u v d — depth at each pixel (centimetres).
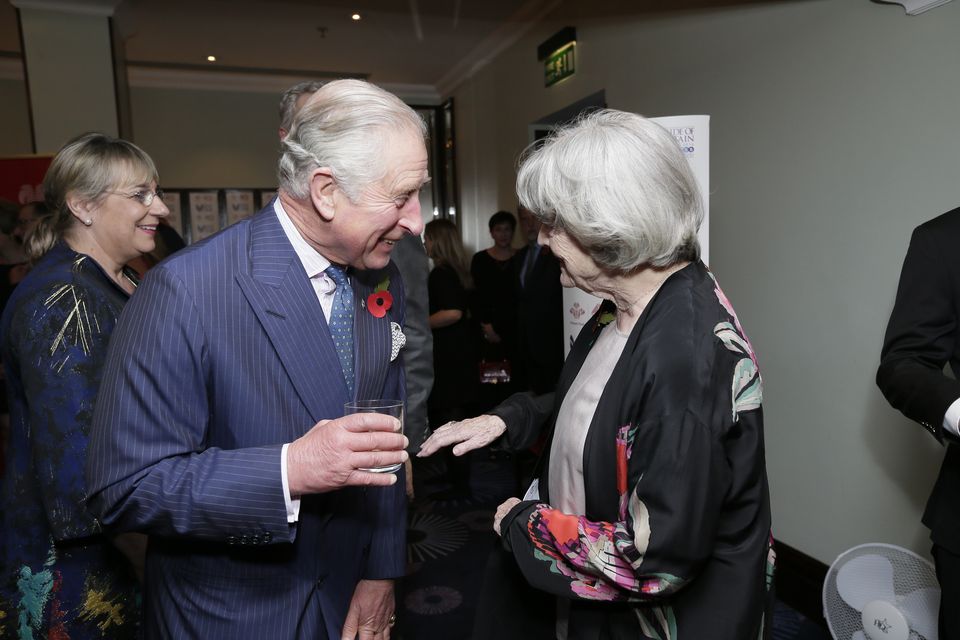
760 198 234
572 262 92
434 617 221
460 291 317
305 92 155
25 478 116
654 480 74
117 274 135
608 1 336
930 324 122
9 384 117
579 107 394
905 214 179
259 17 445
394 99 84
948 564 118
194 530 80
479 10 436
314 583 94
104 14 410
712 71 256
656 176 81
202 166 600
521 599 106
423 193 652
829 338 208
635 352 84
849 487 205
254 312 86
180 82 584
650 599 82
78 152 122
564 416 101
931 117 170
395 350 107
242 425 88
